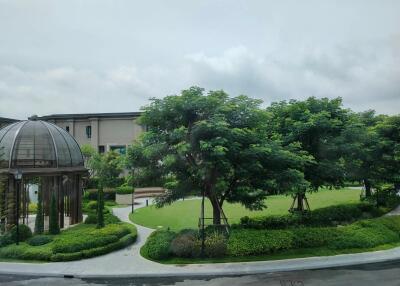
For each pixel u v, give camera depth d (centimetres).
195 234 1884
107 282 1502
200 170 1727
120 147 5409
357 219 2569
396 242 2062
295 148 2044
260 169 1877
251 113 1872
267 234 1881
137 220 2898
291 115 2306
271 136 2228
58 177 2550
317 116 2147
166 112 1881
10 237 2048
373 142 2667
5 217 2212
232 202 2117
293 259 1744
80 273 1584
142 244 2105
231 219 2720
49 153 2494
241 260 1728
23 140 2433
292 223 2245
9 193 2230
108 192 4216
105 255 1881
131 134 5406
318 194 4200
